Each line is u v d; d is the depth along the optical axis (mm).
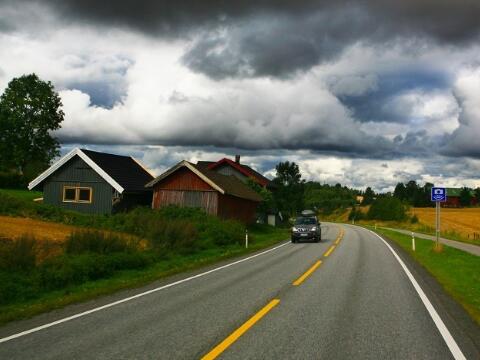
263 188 56562
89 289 12766
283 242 31609
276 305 9914
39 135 65500
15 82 65188
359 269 16266
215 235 27156
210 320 8547
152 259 18531
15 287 11695
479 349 6805
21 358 6332
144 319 8695
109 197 36781
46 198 37719
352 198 169875
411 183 181875
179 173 38625
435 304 10148
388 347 6844
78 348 6793
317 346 6871
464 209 130750
